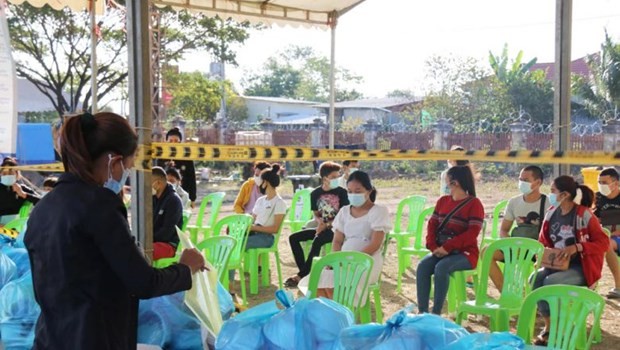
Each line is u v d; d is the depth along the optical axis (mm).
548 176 20484
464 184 5879
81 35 24828
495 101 31094
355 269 4656
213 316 3029
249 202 8625
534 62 32375
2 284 3934
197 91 34438
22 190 7734
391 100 41031
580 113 29094
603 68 28281
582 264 5383
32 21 24234
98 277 2262
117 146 2344
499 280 6000
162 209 6684
